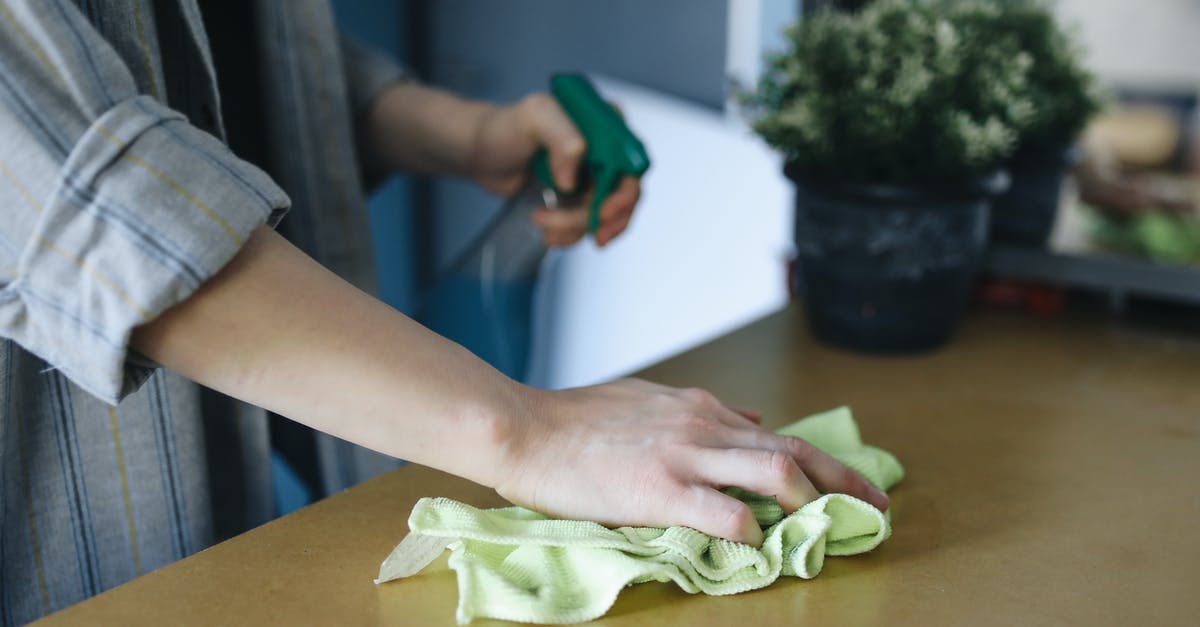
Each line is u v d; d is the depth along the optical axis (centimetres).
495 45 206
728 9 177
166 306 39
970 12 76
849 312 78
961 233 74
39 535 56
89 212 39
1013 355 80
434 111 87
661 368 76
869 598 44
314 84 74
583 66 198
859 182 72
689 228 199
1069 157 87
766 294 193
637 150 75
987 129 69
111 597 43
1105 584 46
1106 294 95
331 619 42
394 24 208
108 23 51
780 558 45
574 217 83
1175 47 94
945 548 49
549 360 223
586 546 44
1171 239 87
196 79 61
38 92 40
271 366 42
